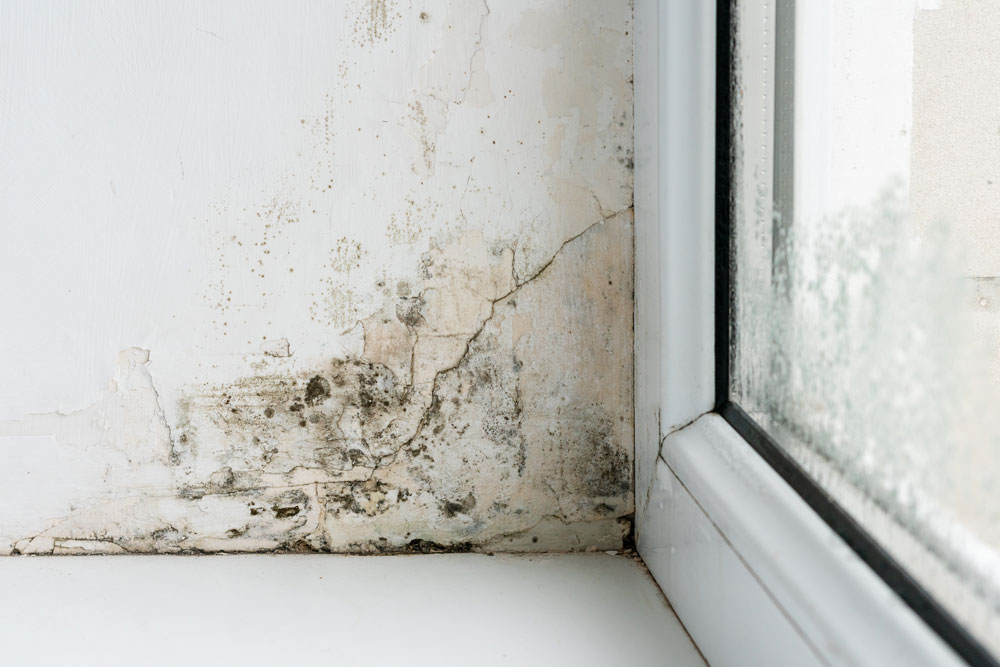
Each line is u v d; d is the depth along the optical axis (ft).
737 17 2.48
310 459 3.20
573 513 3.22
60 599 2.85
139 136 3.03
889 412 1.62
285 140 3.04
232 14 2.98
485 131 3.04
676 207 2.63
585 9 3.00
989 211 2.27
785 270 2.20
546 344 3.14
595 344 3.14
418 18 2.99
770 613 1.86
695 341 2.65
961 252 1.47
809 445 2.02
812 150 2.24
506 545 3.24
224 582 2.99
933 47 2.31
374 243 3.09
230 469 3.20
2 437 3.17
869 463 1.71
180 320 3.13
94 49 2.99
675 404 2.71
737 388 2.60
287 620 2.69
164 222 3.08
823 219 2.01
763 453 2.28
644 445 3.02
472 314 3.13
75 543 3.23
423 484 3.21
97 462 3.19
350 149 3.04
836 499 1.86
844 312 1.83
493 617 2.69
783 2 2.27
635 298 3.09
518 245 3.09
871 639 1.48
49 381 3.15
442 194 3.07
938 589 1.45
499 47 3.01
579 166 3.06
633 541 3.24
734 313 2.59
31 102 3.01
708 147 2.57
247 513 3.23
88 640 2.57
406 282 3.11
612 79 3.03
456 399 3.17
